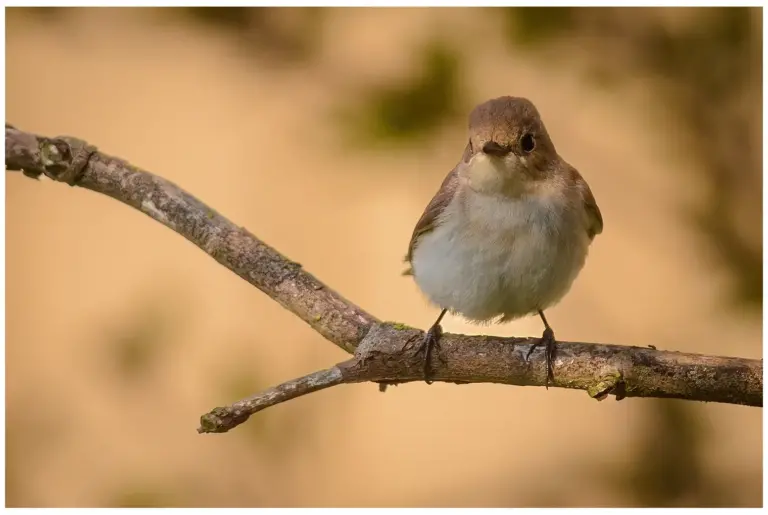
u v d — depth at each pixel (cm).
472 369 784
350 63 997
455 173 892
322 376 755
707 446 1077
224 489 1205
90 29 1064
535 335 933
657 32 978
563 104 1191
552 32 948
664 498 1072
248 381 1112
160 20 1009
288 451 1177
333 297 813
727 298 990
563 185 852
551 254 838
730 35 966
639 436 1101
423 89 931
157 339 1136
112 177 855
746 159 993
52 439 1251
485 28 952
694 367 749
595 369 766
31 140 861
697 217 1004
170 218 840
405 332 793
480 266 845
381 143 930
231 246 827
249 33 974
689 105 993
